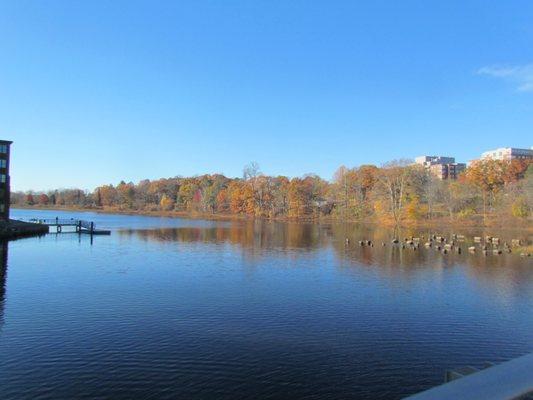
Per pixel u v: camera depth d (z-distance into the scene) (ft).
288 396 50.14
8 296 93.45
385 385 53.31
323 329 73.61
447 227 311.88
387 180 366.84
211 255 162.30
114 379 53.36
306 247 190.19
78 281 110.22
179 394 49.98
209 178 594.65
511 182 352.49
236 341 67.10
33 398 48.39
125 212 583.17
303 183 455.63
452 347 66.39
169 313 81.46
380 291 102.37
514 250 179.83
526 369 10.12
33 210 641.40
